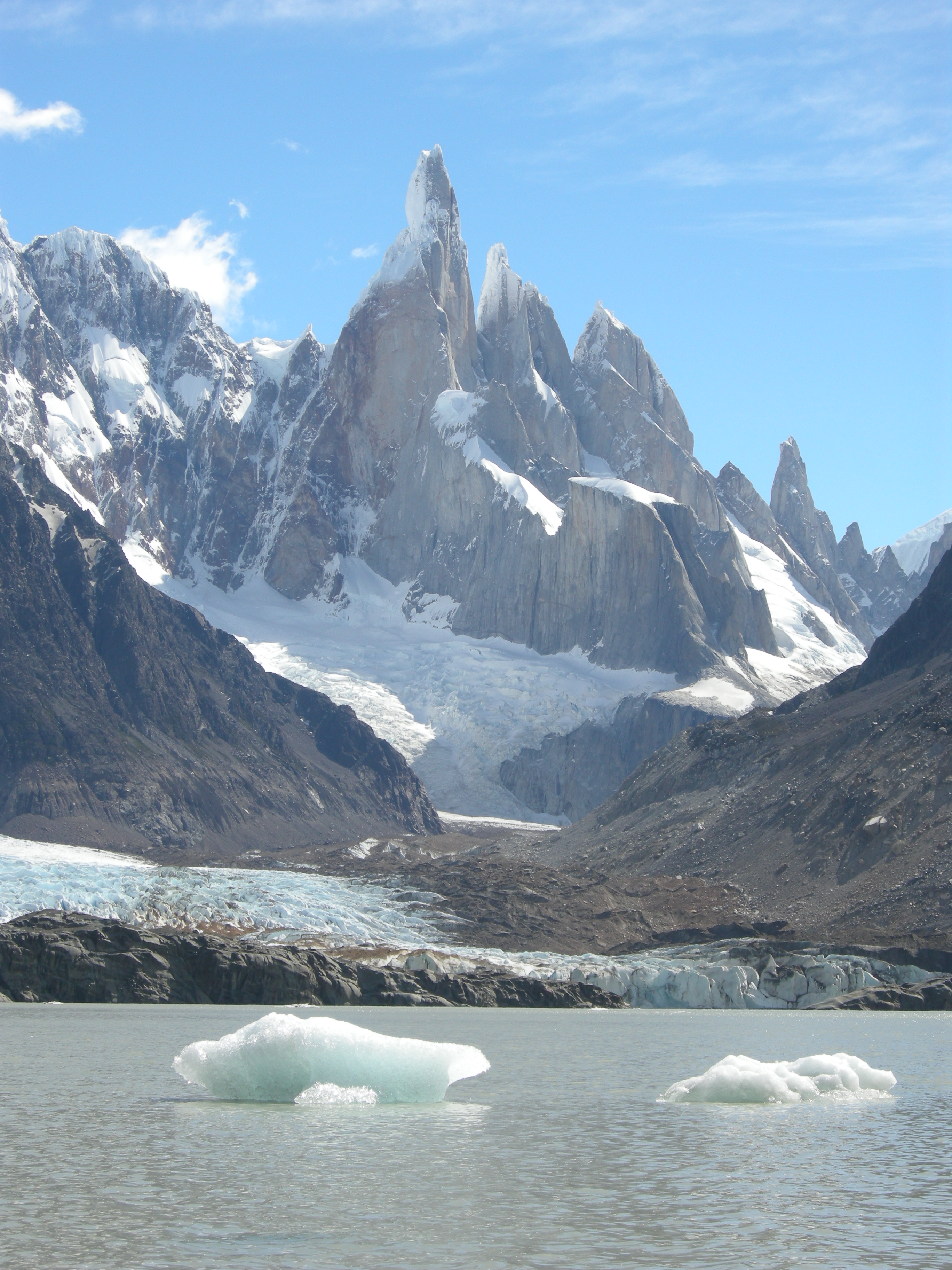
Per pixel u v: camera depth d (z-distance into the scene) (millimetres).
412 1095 48688
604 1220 30516
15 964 115125
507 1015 110250
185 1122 43156
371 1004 119312
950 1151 39125
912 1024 99688
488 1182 34438
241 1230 29359
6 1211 30969
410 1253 27656
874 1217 30922
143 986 114688
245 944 126812
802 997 128750
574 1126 43469
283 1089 48312
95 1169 35688
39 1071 58500
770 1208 31750
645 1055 70438
